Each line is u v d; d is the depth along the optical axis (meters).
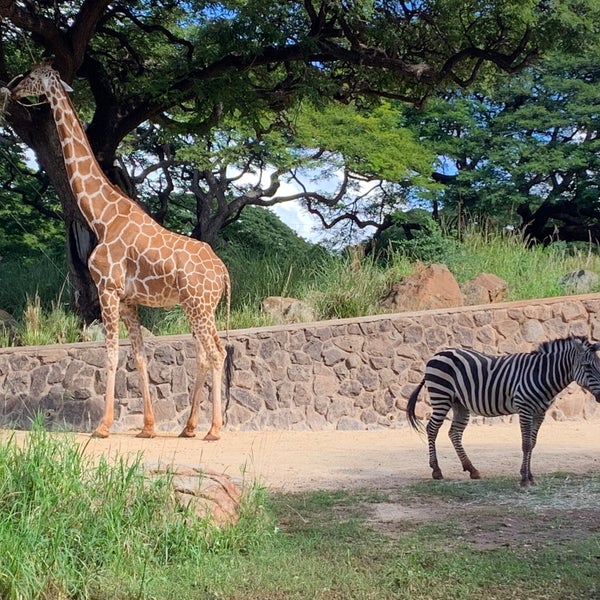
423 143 33.22
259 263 19.38
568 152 32.72
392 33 18.36
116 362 12.16
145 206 29.19
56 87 12.42
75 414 14.17
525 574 6.11
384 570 6.23
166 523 6.60
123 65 21.50
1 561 5.58
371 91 20.77
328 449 11.62
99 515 6.49
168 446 11.57
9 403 14.37
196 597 5.75
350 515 7.81
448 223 31.67
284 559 6.47
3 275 22.67
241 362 14.34
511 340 14.98
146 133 30.42
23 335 16.48
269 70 20.69
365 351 14.59
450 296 16.91
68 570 5.82
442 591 5.82
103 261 12.06
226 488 7.44
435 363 9.39
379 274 18.31
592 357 8.49
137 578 5.97
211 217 31.30
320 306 16.95
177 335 14.59
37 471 6.60
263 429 14.12
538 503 8.12
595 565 6.29
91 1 16.69
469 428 13.70
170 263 12.06
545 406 8.80
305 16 19.77
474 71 19.50
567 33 18.02
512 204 32.03
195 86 17.77
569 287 17.75
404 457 10.80
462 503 8.20
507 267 19.22
